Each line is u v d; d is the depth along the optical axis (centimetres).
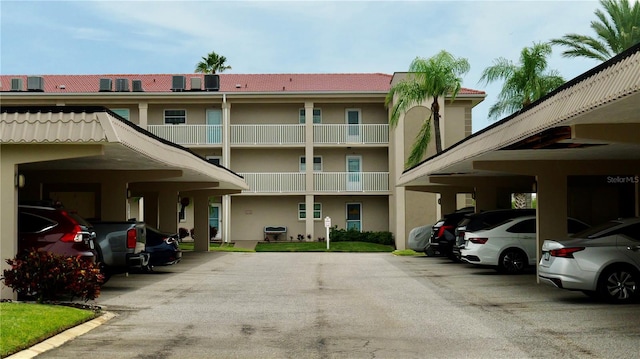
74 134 1236
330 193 4188
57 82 4466
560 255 1334
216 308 1299
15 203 1283
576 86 1059
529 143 1388
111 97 4072
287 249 3656
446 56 3538
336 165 4319
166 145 1756
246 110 4272
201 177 2469
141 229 1725
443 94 3678
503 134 1385
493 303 1354
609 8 3114
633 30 3023
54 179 2023
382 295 1497
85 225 1428
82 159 1641
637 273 1312
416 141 3844
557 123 1112
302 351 904
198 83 4184
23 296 1277
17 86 4106
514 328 1065
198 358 861
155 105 4212
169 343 955
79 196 2847
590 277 1309
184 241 4294
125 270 1731
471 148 1652
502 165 1753
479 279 1828
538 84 3350
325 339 986
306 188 4175
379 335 1016
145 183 2770
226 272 2097
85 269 1212
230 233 4250
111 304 1352
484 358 858
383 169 4309
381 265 2384
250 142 4169
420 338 991
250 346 936
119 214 2027
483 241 1970
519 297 1438
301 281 1816
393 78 4059
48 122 1244
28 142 1232
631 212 2459
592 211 2603
